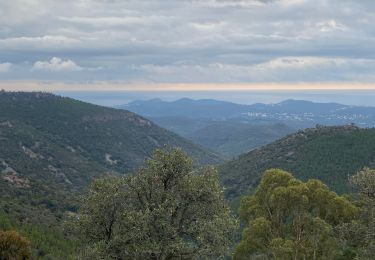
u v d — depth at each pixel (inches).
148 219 1092.5
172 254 1131.3
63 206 5017.2
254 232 1465.3
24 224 3730.3
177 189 1197.7
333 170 5088.6
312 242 1414.9
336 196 1498.5
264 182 1606.8
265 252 1450.5
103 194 1194.6
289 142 6486.2
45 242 3371.1
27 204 4773.6
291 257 1378.0
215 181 1214.3
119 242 1123.9
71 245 3538.4
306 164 5433.1
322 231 1393.9
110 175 1280.8
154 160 1206.3
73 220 1237.7
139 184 1194.6
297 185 1504.7
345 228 1342.3
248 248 1464.1
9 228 3277.6
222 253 1155.9
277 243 1374.3
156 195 1195.9
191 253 1122.0
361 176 1336.1
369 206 1315.2
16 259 2091.5
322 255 1411.2
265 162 5954.7
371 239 1237.7
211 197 1197.7
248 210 1616.6
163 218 1120.8
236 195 5255.9
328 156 5442.9
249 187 5300.2
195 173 1222.3
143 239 1115.3
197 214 1202.6
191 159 1222.3
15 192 5310.0
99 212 1204.5
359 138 5590.6
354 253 1406.3
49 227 3917.3
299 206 1460.4
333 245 1391.5
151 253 1109.7
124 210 1192.2
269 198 1531.7
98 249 1109.1
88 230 1218.6
